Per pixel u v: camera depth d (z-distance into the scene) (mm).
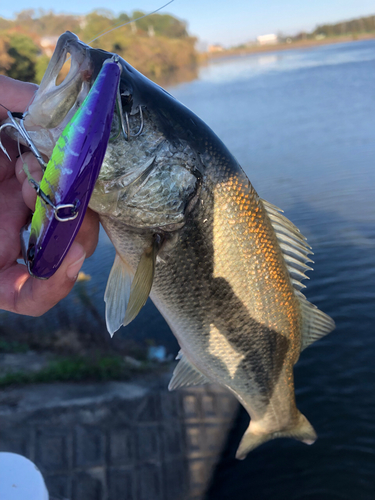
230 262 304
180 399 1071
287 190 2262
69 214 179
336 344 1232
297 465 962
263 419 412
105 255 1862
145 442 987
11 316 1519
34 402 1031
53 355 1263
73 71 225
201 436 1027
